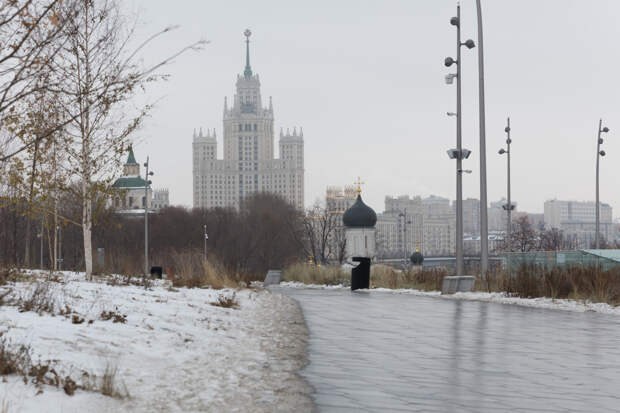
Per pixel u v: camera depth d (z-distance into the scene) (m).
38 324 10.12
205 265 27.56
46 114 11.28
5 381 6.92
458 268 27.11
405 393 7.97
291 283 38.41
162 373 8.59
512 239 95.12
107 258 32.03
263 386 8.27
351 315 17.53
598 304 19.17
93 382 7.47
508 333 13.70
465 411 7.08
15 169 16.14
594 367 9.77
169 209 116.25
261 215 104.56
